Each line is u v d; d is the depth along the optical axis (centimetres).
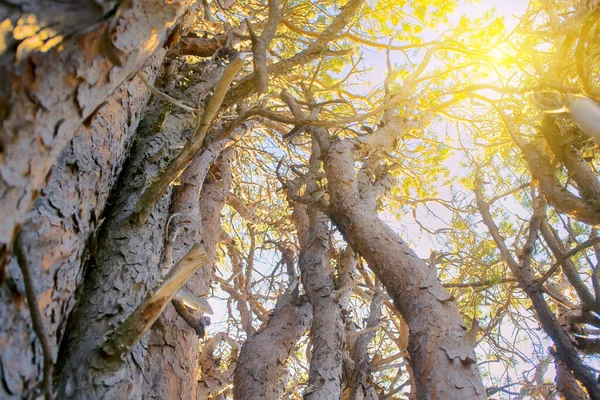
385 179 511
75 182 206
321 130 378
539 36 434
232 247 623
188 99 376
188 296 244
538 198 364
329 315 381
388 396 415
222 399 446
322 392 329
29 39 100
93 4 109
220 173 506
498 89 313
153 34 127
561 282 479
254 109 254
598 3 310
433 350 223
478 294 474
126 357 174
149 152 304
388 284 269
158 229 266
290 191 377
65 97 109
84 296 204
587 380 273
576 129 343
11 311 134
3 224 99
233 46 465
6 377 125
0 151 97
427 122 523
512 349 468
